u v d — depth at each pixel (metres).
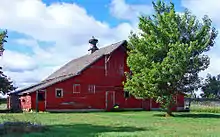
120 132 15.77
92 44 51.09
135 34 31.06
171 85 29.44
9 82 34.56
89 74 42.09
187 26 29.92
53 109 39.34
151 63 29.36
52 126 18.97
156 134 15.19
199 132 16.42
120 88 43.75
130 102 44.19
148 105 44.78
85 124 20.64
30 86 45.97
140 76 29.98
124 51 44.00
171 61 28.17
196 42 28.72
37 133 14.62
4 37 29.42
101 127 18.61
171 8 30.59
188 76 29.75
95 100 42.06
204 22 30.22
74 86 41.00
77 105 40.88
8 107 47.31
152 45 29.45
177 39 29.47
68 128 17.73
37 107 38.47
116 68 43.75
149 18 30.39
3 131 14.19
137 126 19.42
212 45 30.36
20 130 14.61
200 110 42.06
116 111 40.91
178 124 21.23
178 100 44.59
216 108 42.09
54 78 48.56
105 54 42.81
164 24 29.70
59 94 39.97
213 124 21.45
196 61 29.08
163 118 27.02
